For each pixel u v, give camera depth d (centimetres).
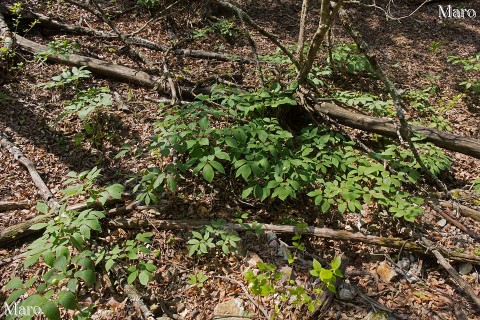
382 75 383
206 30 630
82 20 624
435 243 353
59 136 438
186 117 402
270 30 723
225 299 301
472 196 408
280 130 411
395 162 404
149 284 309
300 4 839
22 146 420
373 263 337
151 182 354
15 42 531
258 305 292
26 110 458
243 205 384
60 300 238
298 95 469
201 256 332
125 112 476
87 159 419
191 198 385
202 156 358
